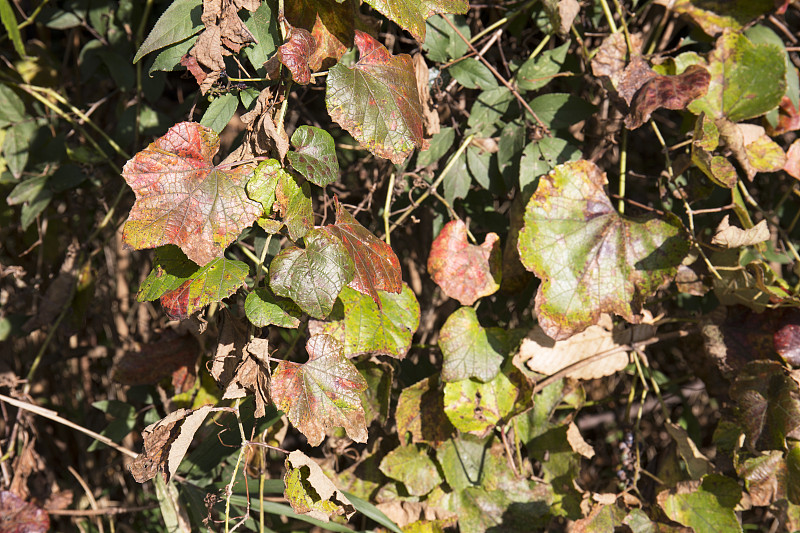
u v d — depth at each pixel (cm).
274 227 101
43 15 124
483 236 120
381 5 100
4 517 124
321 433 103
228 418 112
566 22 110
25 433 127
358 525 123
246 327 105
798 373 111
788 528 114
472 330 113
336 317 108
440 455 116
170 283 101
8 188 131
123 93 127
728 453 116
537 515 117
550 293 110
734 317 115
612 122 117
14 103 123
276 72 101
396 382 120
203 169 100
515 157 113
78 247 126
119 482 148
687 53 112
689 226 116
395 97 103
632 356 117
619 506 116
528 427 119
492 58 118
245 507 116
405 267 133
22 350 146
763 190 130
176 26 102
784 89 112
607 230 110
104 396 156
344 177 124
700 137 109
